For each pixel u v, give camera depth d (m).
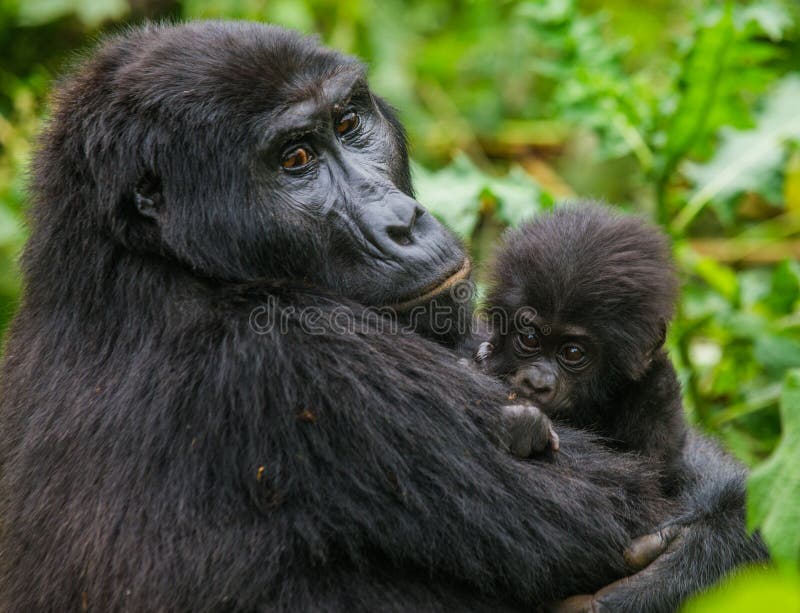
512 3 18.95
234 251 7.59
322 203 7.73
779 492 5.86
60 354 7.52
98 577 6.93
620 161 16.47
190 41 7.83
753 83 11.73
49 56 16.41
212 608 6.76
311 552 6.87
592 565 7.40
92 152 7.54
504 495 7.18
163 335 7.28
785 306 12.13
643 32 18.06
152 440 7.00
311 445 6.98
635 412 8.58
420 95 18.62
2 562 7.74
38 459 7.38
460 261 7.84
